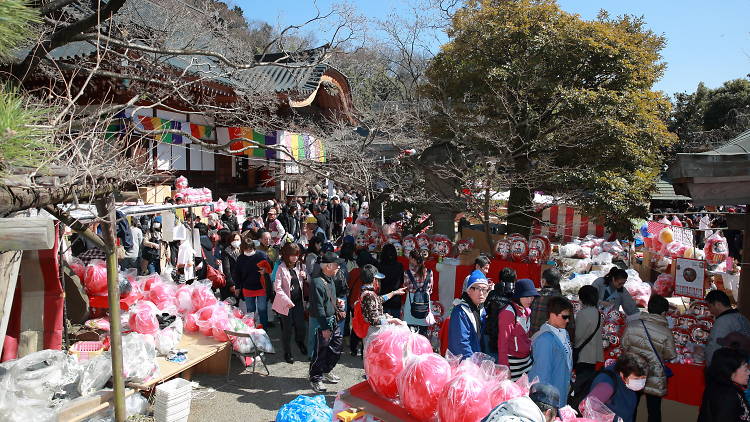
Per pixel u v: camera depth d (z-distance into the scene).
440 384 2.80
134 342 4.84
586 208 9.45
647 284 8.26
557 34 10.02
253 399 5.53
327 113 18.09
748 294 5.72
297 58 7.36
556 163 10.26
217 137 14.09
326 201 18.61
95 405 4.05
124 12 6.80
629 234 10.12
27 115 2.07
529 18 10.38
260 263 7.45
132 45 4.93
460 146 10.51
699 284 7.13
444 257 8.41
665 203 20.53
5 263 3.01
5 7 2.02
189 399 4.75
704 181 3.60
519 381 3.04
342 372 6.48
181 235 9.34
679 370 5.00
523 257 8.10
